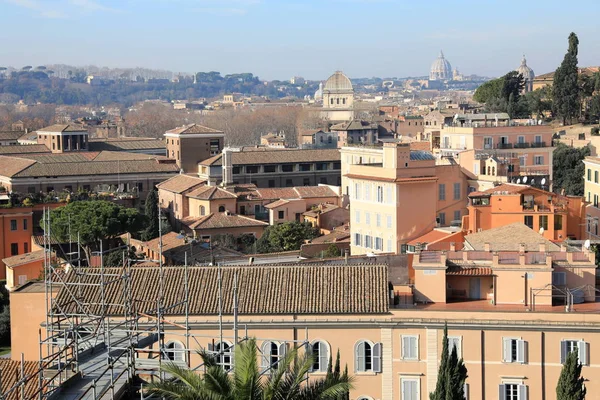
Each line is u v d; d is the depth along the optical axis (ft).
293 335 330.34
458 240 463.42
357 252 563.07
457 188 554.87
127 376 246.47
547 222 464.24
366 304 333.62
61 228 593.83
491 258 359.87
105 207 612.70
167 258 556.10
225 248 570.87
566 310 333.01
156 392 215.31
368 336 331.36
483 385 329.11
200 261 513.45
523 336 327.47
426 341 329.72
